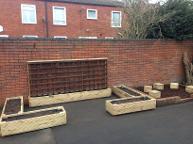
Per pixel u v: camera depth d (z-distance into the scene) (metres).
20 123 4.35
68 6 18.36
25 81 6.23
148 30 9.17
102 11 19.70
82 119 5.15
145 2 9.15
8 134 4.28
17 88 6.17
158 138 4.05
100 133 4.33
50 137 4.18
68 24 18.56
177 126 4.63
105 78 7.28
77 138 4.12
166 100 6.22
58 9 18.16
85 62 6.88
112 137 4.14
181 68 8.93
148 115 5.38
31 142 3.98
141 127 4.60
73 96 6.64
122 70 7.65
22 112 4.82
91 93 6.91
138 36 9.13
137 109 5.62
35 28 17.39
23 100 6.18
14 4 16.45
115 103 5.54
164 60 8.47
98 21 19.69
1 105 6.01
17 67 6.07
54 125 4.71
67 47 6.61
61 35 18.41
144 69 8.07
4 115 4.63
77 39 6.72
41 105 6.21
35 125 4.50
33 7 17.16
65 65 6.59
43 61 6.20
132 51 7.72
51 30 17.97
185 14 8.41
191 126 4.62
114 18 20.25
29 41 6.08
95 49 7.06
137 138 4.07
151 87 7.40
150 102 5.76
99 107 6.08
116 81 7.61
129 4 9.41
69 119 5.16
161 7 9.02
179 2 8.64
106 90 7.14
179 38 8.52
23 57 6.09
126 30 9.78
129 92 6.73
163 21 8.51
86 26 19.28
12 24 16.56
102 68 7.21
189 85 8.00
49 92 6.49
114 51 7.39
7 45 5.86
